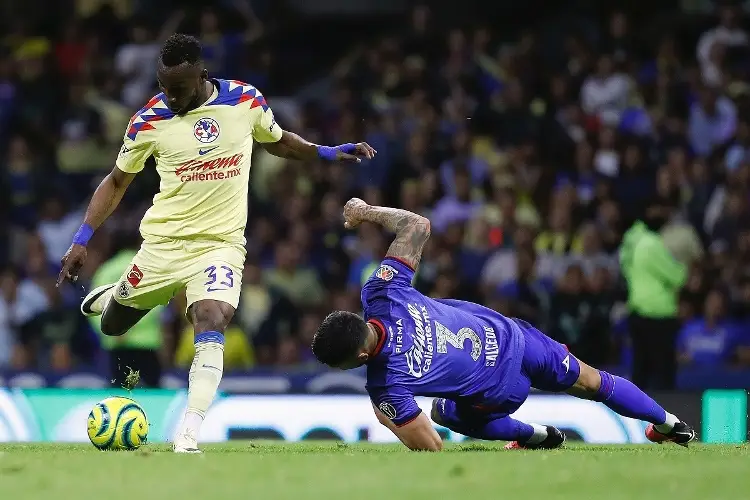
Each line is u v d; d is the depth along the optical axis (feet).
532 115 177.99
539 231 159.02
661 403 112.68
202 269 70.33
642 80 186.09
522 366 69.82
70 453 66.28
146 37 189.78
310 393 124.47
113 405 70.59
